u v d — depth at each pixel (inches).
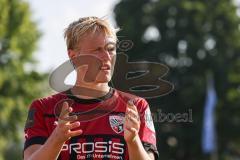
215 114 3053.6
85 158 287.1
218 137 3046.3
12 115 2165.4
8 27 2193.7
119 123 290.4
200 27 3201.3
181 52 3166.8
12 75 2185.0
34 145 291.9
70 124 267.6
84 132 288.7
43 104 297.4
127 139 273.1
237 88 3147.1
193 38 3154.5
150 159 278.8
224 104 3122.5
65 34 291.6
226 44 3216.0
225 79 3139.8
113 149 287.7
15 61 2192.4
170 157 2945.4
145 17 3248.0
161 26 3233.3
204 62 3139.8
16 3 2213.3
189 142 2935.5
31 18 2246.6
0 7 2161.7
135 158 275.6
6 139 2192.4
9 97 2169.0
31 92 2181.3
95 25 286.7
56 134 267.7
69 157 287.6
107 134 288.5
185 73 3122.5
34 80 2191.2
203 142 2679.6
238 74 3164.4
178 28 3213.6
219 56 3157.0
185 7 3198.8
